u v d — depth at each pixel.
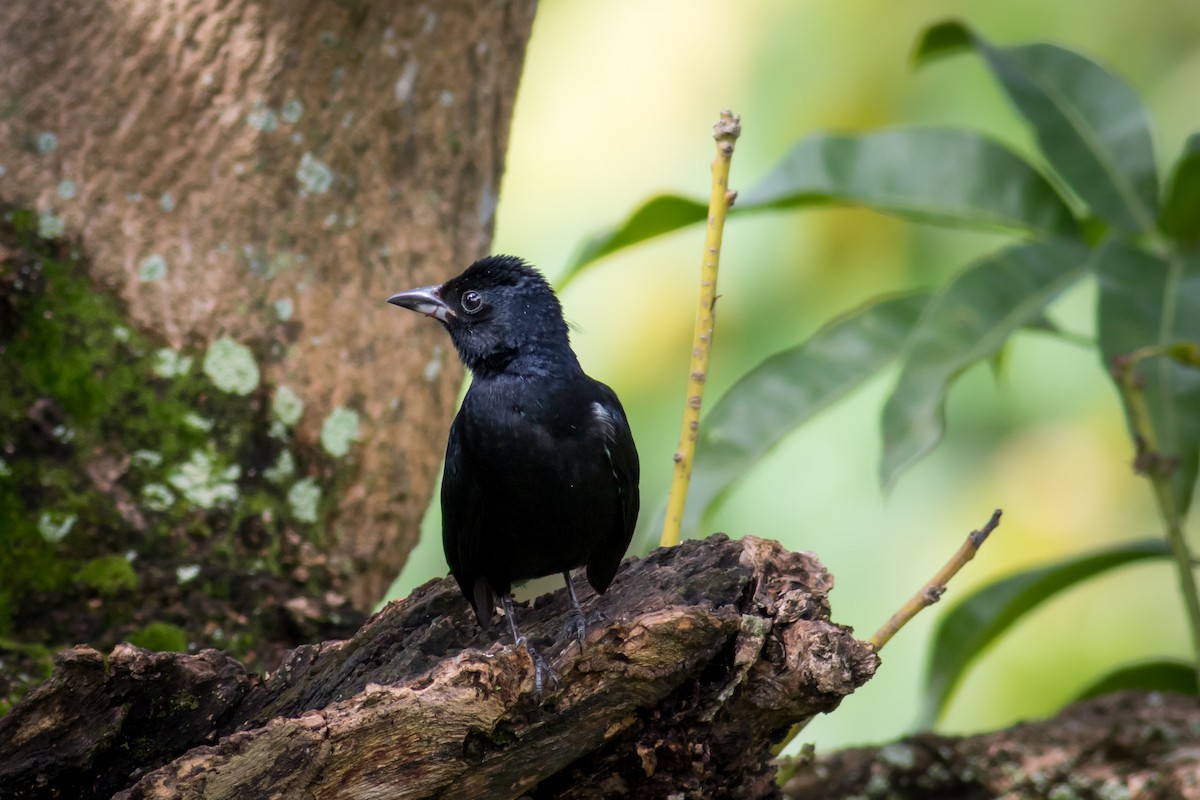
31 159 8.07
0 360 7.84
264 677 6.41
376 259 8.65
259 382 8.27
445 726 5.76
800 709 6.35
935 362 8.49
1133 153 9.62
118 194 8.12
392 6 8.50
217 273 8.22
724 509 12.34
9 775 5.70
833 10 12.77
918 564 12.34
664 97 12.88
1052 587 9.78
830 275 12.53
